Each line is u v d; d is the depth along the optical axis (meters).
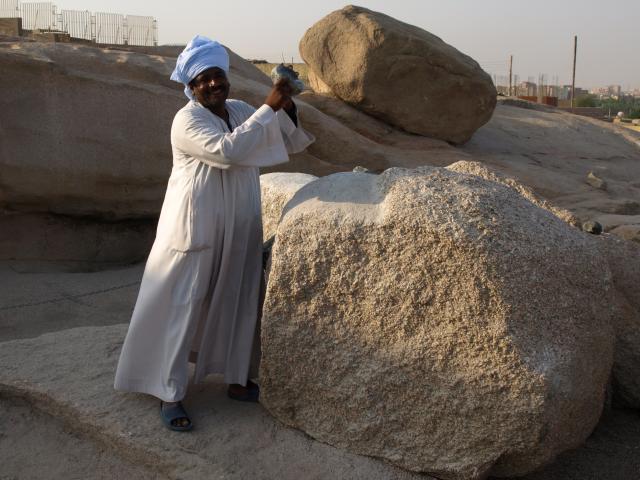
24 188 6.86
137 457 3.17
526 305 2.74
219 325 3.40
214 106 3.34
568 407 2.77
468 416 2.81
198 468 3.01
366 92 9.66
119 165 7.09
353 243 2.99
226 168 3.19
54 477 3.24
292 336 3.14
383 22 9.79
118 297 6.24
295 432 3.24
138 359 3.36
